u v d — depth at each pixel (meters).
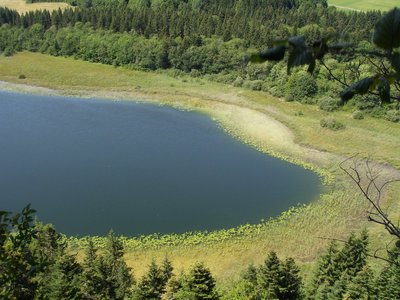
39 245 32.59
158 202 56.19
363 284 30.91
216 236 48.81
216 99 95.06
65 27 126.69
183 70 109.38
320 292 33.50
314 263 43.31
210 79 104.81
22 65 115.06
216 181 62.53
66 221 51.41
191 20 116.12
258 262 44.09
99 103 95.69
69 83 105.44
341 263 34.78
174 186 60.69
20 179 61.75
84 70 112.69
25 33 125.88
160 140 77.00
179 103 95.25
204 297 29.91
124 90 101.88
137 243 47.41
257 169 66.69
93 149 72.38
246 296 29.81
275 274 32.41
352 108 83.75
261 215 53.41
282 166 67.69
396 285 28.02
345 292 32.00
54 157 69.06
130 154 70.94
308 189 60.31
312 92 89.50
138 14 120.56
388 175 62.22
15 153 70.19
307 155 70.75
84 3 146.38
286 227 50.44
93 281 31.69
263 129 80.88
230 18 115.50
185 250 46.38
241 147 74.81
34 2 153.75
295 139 75.69
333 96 85.88
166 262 36.84
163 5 134.50
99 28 122.62
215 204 55.94
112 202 55.94
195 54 106.31
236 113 88.62
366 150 70.12
